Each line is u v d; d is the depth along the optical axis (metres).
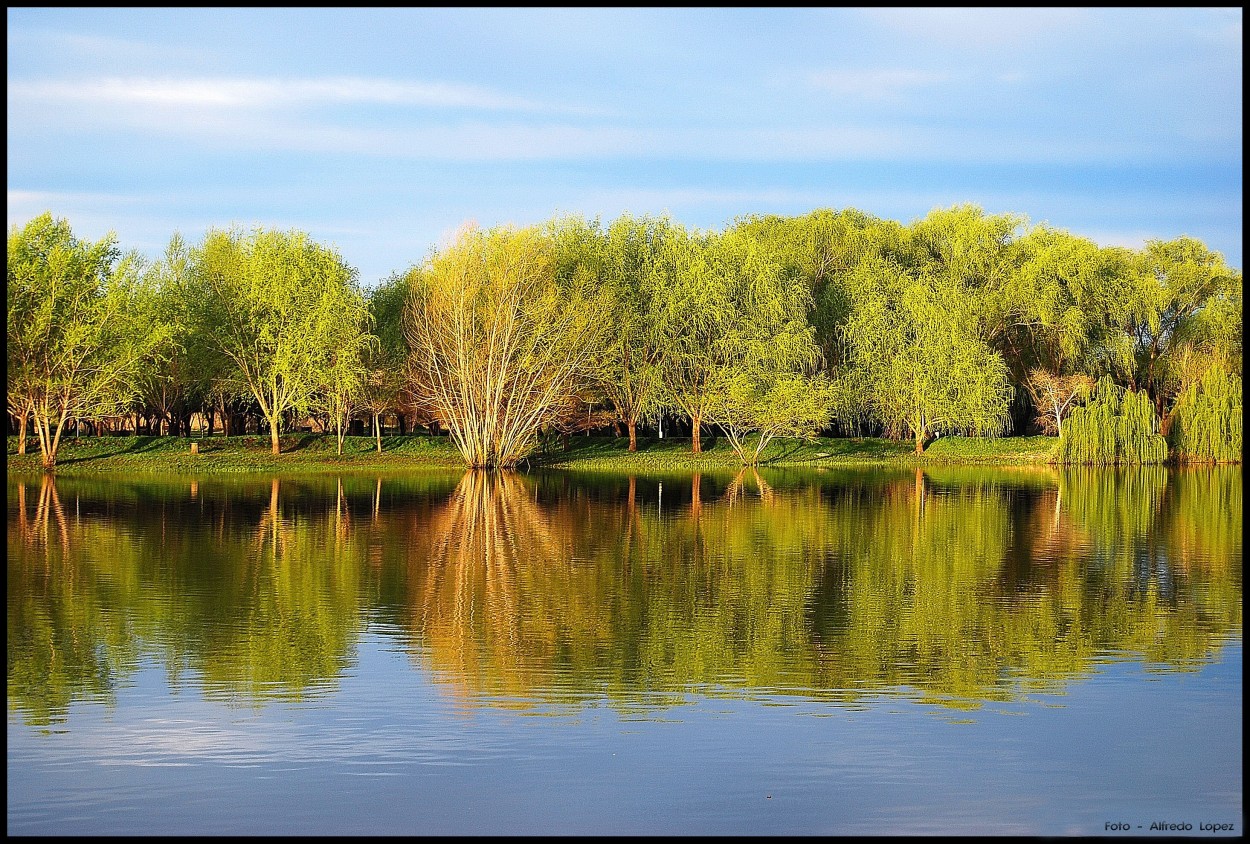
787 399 66.31
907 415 72.06
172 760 14.45
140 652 19.50
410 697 17.06
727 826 12.67
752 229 77.88
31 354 55.50
